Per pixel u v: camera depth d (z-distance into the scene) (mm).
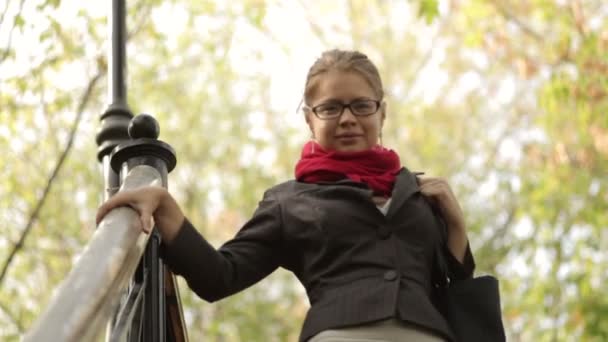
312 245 4129
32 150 13234
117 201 3523
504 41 17469
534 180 18562
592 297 17172
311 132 4473
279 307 20094
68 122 12555
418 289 4016
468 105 24172
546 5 15727
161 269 3887
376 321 3889
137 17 13055
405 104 24688
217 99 20656
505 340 4148
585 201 17609
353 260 4043
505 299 18016
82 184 14883
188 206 21172
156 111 20094
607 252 17547
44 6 9820
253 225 4230
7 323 13422
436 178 4379
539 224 17781
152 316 3787
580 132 16844
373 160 4320
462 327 4121
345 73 4332
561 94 15273
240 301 19234
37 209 10602
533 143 18266
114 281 2922
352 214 4129
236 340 19281
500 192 19422
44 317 2502
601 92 15266
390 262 4043
